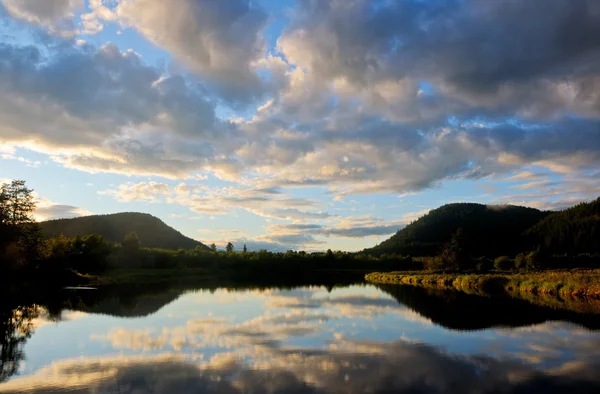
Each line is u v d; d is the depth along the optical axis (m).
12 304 36.84
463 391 12.34
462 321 24.97
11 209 61.28
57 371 14.62
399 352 17.17
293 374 14.05
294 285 63.56
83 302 38.09
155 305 35.22
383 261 141.38
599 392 12.23
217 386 12.82
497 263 81.75
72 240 88.12
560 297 38.09
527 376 13.80
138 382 13.30
